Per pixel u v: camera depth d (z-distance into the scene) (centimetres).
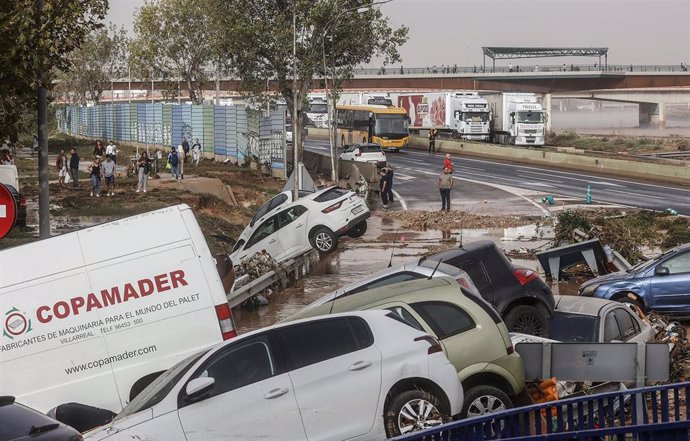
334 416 1025
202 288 1280
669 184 6003
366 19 6644
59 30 1970
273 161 6172
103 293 1258
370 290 1315
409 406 1041
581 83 15662
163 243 1277
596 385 1367
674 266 2094
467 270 1667
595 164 6888
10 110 1927
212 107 7531
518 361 1185
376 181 5650
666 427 782
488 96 9388
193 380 1005
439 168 7175
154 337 1262
